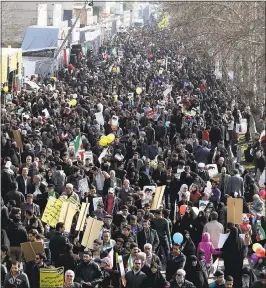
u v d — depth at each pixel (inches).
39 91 3193.9
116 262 1162.0
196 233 1373.0
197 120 2628.0
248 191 1707.7
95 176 1622.8
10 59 3142.2
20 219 1269.7
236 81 3093.0
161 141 2324.1
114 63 4845.0
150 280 1096.2
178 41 5442.9
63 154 1819.6
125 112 2647.6
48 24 5693.9
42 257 1091.3
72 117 2375.7
